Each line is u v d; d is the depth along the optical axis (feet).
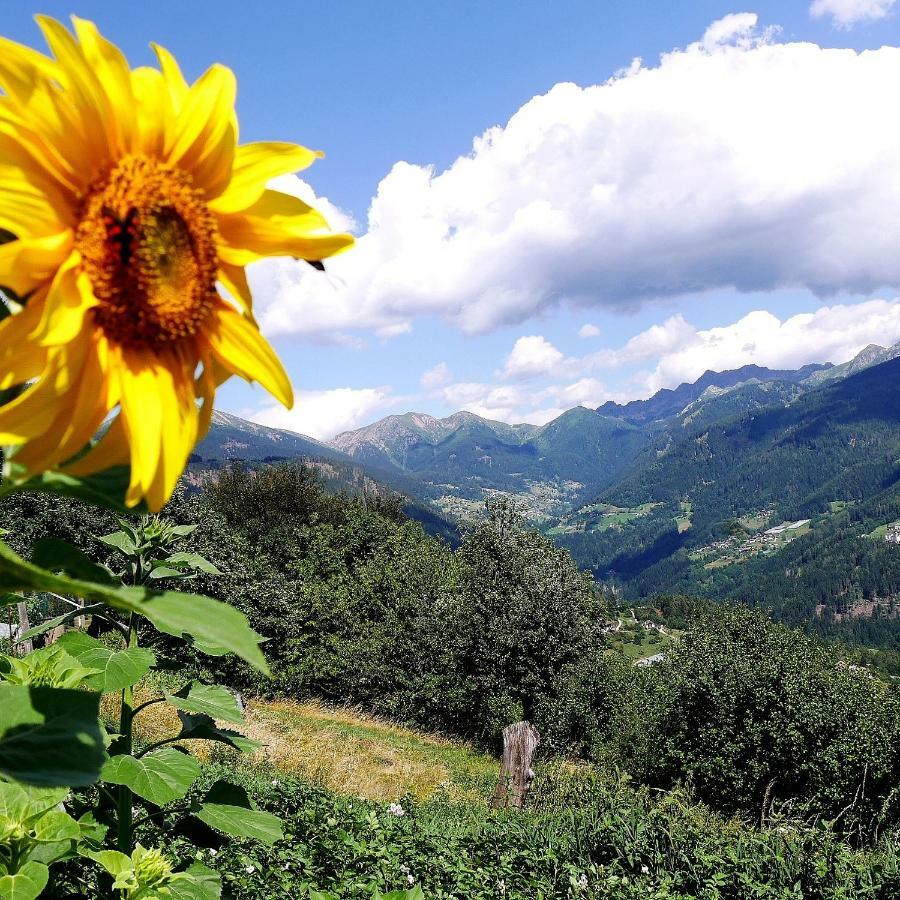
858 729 50.42
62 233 2.58
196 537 83.46
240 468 131.54
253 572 93.97
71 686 5.08
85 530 46.75
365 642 93.86
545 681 83.66
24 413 2.43
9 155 2.54
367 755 64.39
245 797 6.66
